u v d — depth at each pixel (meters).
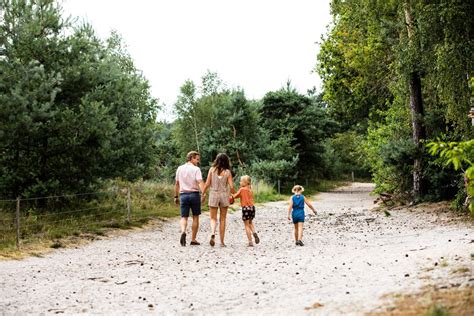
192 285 7.12
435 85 16.19
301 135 49.03
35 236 12.04
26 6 15.16
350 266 7.88
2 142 13.64
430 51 16.34
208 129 43.69
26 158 14.42
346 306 5.25
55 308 6.00
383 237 11.96
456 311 4.54
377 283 6.31
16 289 7.06
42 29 15.24
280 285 6.79
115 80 16.91
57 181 14.41
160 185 25.66
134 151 17.39
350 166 68.19
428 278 6.23
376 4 18.94
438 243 9.71
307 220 17.95
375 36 22.45
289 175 43.69
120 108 17.05
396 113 23.47
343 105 32.72
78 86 15.77
